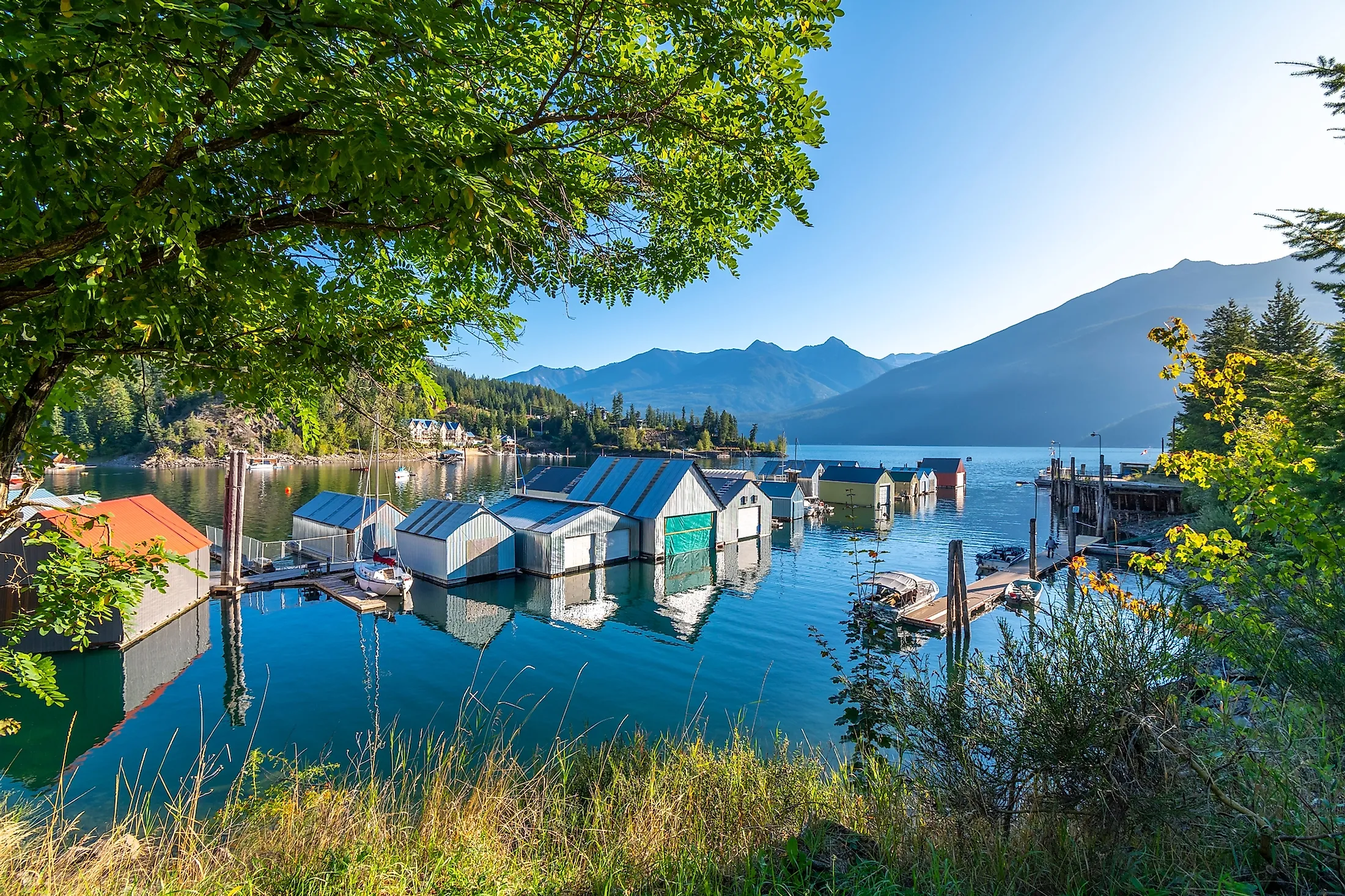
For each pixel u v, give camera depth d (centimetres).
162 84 224
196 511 5044
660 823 513
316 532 3669
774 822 507
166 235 257
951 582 2252
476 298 440
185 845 468
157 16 190
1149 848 386
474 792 552
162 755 1277
